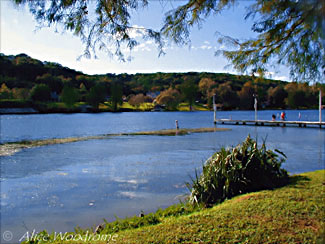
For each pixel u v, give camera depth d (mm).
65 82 126688
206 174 7367
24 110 104312
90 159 15234
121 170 12188
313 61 4117
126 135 30172
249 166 7516
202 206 6539
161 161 14328
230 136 28203
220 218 5223
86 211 7152
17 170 12375
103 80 143125
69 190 9094
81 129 39719
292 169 11781
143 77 160375
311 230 4414
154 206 7438
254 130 35562
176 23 4133
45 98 114125
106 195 8477
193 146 20625
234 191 7125
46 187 9461
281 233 4398
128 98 138250
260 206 5695
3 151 18547
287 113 93562
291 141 22859
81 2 3771
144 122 56562
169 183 9812
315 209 5336
